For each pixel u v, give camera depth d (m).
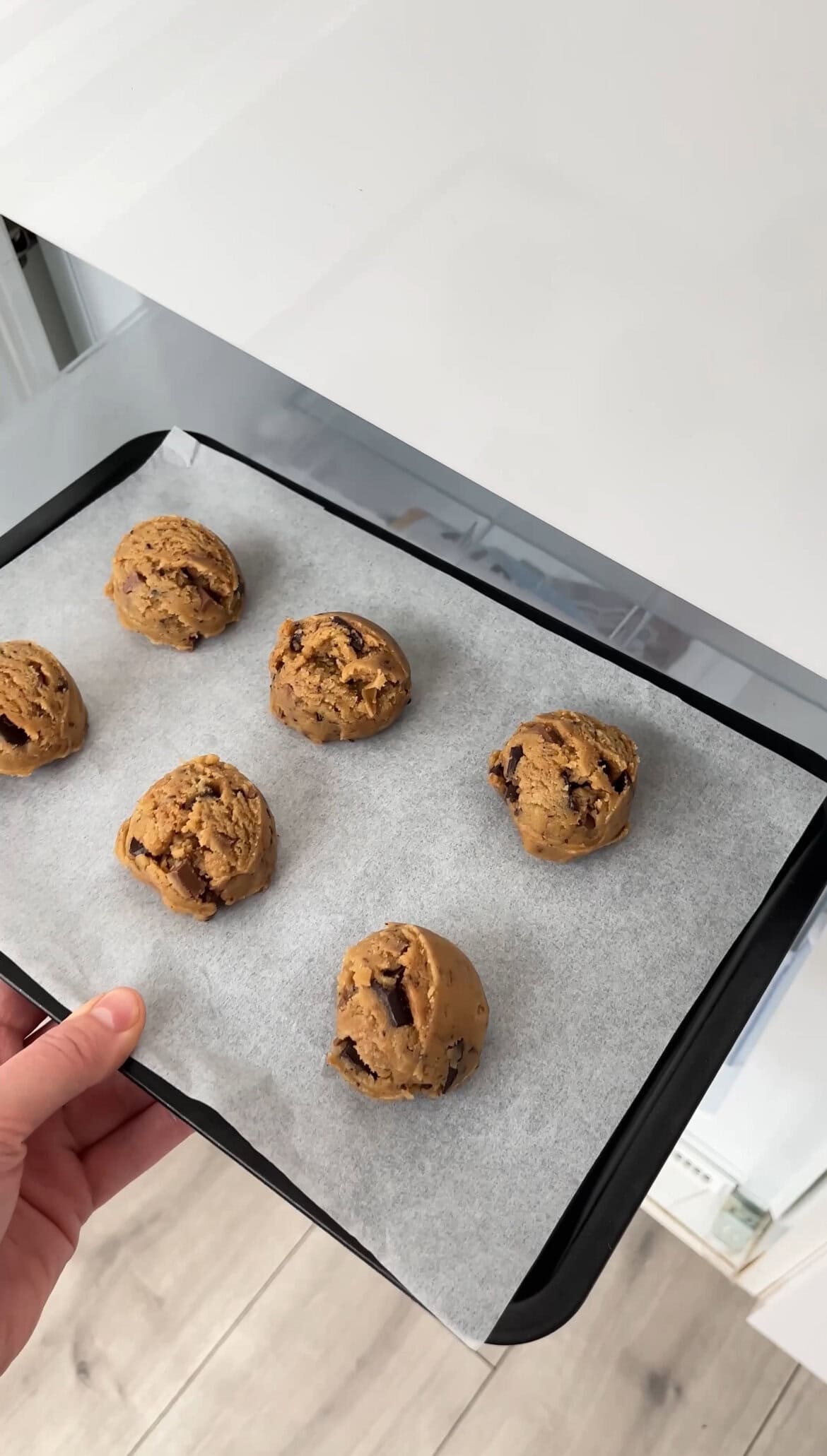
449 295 0.25
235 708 0.39
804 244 0.20
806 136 0.18
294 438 0.42
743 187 0.19
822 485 0.23
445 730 0.38
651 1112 0.31
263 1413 0.53
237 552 0.41
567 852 0.34
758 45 0.18
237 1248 0.57
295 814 0.37
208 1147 0.59
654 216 0.21
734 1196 0.52
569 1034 0.33
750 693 0.38
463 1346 0.55
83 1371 0.54
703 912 0.34
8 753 0.36
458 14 0.20
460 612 0.40
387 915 0.35
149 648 0.40
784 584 0.26
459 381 0.27
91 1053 0.31
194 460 0.43
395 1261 0.29
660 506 0.26
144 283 0.31
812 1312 0.48
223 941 0.34
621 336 0.23
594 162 0.21
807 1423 0.53
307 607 0.40
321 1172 0.31
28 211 0.31
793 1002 0.37
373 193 0.24
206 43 0.23
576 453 0.27
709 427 0.24
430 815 0.37
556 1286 0.29
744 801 0.36
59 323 0.43
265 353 0.31
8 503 0.44
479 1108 0.32
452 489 0.40
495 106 0.21
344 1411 0.53
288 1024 0.33
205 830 0.34
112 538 0.42
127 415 0.44
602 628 0.41
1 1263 0.39
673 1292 0.56
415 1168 0.31
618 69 0.19
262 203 0.26
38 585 0.41
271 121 0.24
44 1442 0.53
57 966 0.34
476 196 0.23
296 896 0.35
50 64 0.26
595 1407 0.53
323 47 0.22
